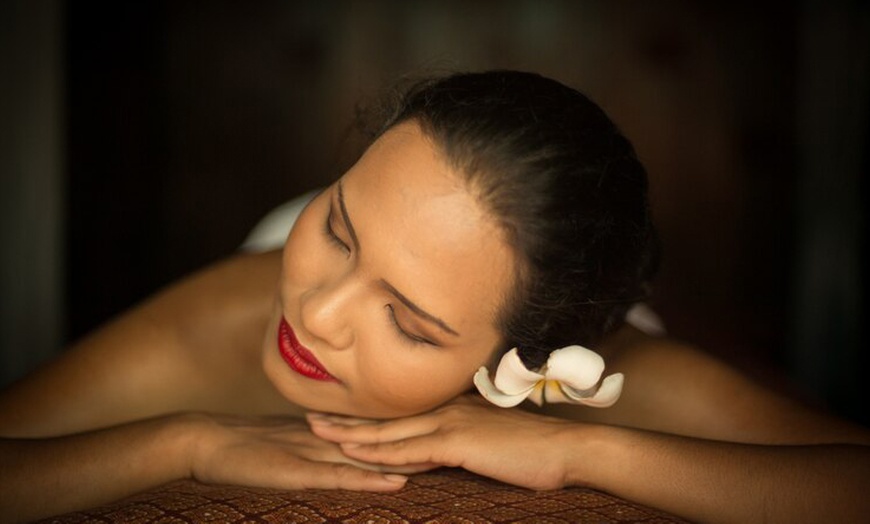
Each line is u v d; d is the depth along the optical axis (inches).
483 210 40.4
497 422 45.9
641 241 47.3
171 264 146.9
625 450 44.6
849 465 43.8
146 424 46.8
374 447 45.5
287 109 149.0
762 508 43.1
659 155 148.3
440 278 40.6
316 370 44.3
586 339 47.7
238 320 56.1
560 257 42.4
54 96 100.0
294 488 44.2
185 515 38.4
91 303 116.4
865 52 126.0
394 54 149.3
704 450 44.6
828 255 128.0
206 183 147.9
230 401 56.7
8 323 99.5
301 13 148.3
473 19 149.1
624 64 148.3
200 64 147.1
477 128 40.4
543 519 39.5
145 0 137.6
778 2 145.4
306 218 43.6
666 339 57.2
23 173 99.1
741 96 146.8
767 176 146.7
